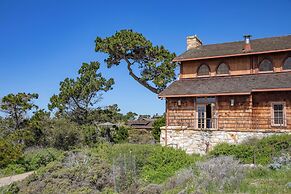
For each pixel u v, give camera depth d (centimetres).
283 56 2602
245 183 1382
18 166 2516
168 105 2783
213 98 2609
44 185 1527
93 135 3659
